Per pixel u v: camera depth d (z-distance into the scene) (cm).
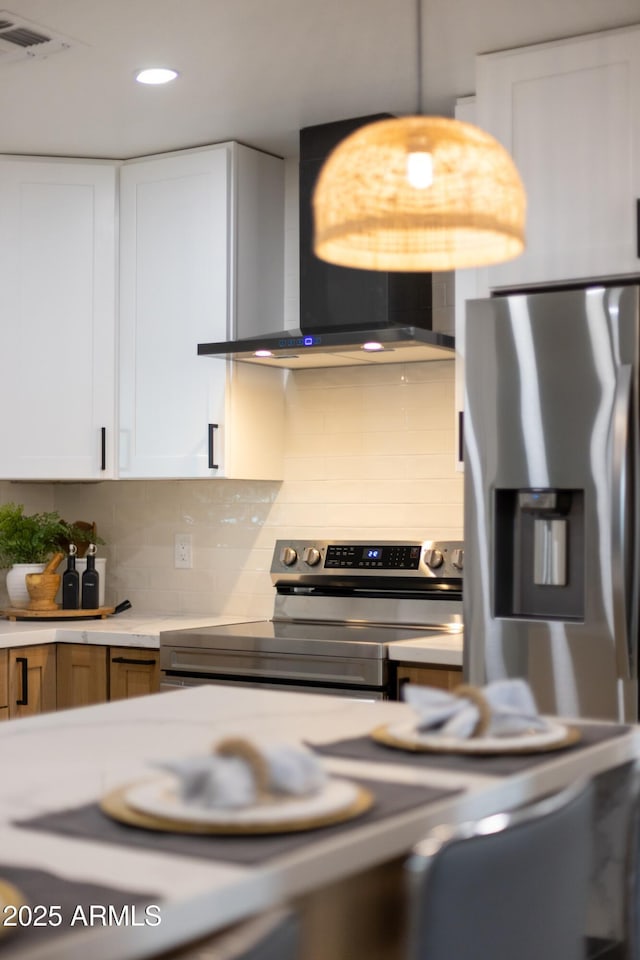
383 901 150
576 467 282
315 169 377
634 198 304
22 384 403
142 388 400
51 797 137
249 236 396
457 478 381
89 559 421
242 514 421
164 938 97
